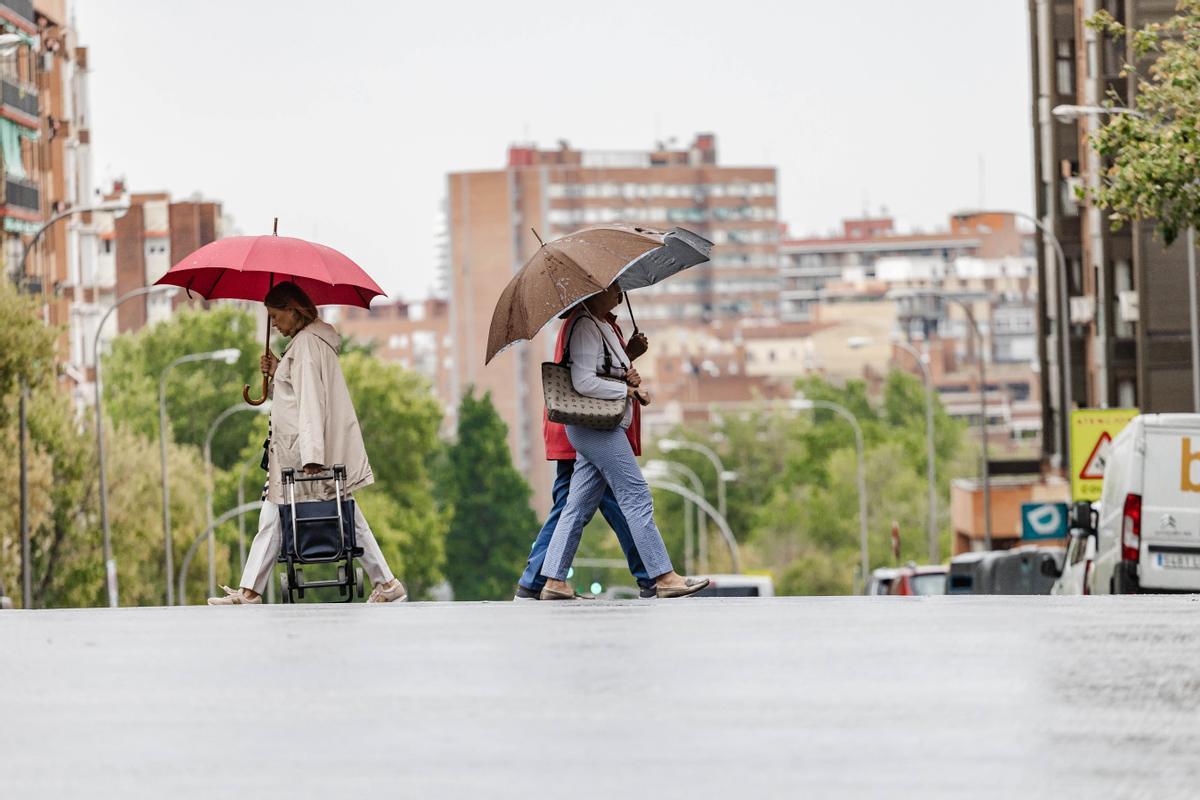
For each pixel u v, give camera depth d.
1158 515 49.62
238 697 19.03
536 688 19.27
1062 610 26.38
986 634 23.39
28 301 102.00
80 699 19.11
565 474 31.41
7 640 24.30
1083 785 14.45
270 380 30.59
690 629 24.27
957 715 17.47
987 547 116.69
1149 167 59.34
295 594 30.16
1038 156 150.62
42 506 115.44
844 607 27.12
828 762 15.38
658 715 17.59
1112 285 132.88
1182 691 18.75
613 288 30.00
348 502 30.11
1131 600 28.05
